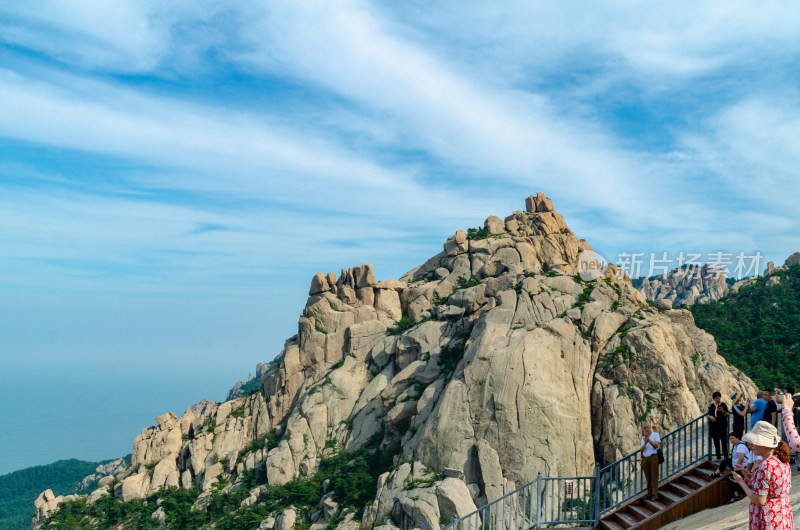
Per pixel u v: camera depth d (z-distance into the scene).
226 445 84.62
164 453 87.19
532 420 58.25
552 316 68.44
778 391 19.53
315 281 95.25
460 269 90.81
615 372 61.47
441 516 53.50
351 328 88.31
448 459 59.28
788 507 10.16
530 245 87.25
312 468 74.12
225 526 68.56
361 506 63.12
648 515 20.19
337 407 80.88
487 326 68.31
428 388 69.31
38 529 80.94
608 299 69.06
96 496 84.81
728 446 22.33
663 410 58.28
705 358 64.50
